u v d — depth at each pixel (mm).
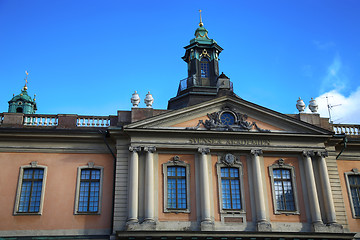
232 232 26453
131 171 27859
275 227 27906
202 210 27516
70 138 29594
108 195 28484
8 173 28453
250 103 30656
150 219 26656
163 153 29156
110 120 30906
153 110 30688
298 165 30125
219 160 29438
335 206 28984
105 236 27156
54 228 27172
